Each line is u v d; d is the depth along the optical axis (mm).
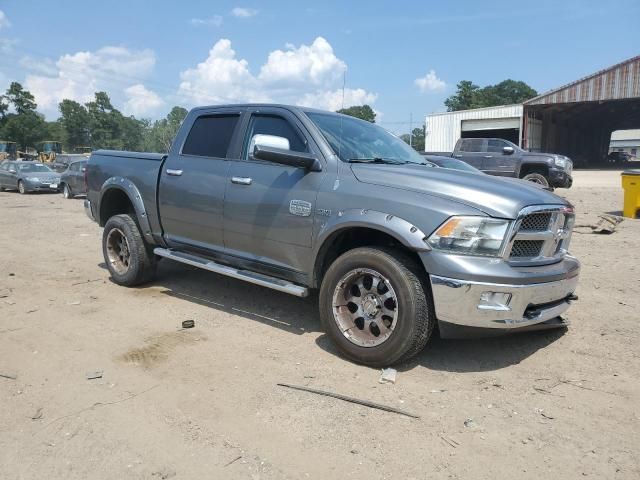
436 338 4590
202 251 5289
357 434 3051
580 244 9172
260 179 4641
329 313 4105
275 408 3330
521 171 17891
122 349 4254
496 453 2891
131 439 2967
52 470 2691
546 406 3422
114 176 6160
